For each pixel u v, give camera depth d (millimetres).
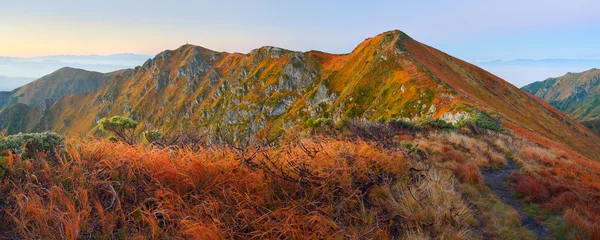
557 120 83938
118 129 5918
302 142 6406
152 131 6043
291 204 3861
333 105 96375
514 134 24719
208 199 3533
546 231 4723
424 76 68562
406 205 4383
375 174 5113
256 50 178625
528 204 5855
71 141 4664
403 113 60812
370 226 3697
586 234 4430
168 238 2980
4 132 4629
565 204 5562
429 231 3898
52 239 2773
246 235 3230
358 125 10688
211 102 182000
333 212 3922
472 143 12422
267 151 5246
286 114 129750
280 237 3332
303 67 143375
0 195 3221
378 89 81875
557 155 15180
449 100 54531
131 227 3145
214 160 4539
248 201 3600
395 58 86688
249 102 149250
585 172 10094
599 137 95812
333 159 5242
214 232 3031
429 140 12094
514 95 93250
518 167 9414
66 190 3469
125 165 4027
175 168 3918
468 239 3914
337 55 151000
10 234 2865
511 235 4332
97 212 3234
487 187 6656
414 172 5844
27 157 4273
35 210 2926
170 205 3283
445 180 5844
